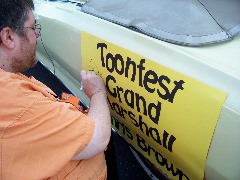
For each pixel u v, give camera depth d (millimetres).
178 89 1046
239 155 932
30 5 1083
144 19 1240
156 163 1424
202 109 985
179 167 1244
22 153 1000
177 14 1198
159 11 1244
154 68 1119
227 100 924
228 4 1198
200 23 1137
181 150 1134
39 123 998
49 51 1936
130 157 2045
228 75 950
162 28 1172
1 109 973
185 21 1162
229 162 965
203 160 1049
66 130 1041
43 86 1285
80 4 1696
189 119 1036
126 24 1281
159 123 1174
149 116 1213
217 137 969
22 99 987
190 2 1209
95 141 1121
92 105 1318
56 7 1730
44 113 1006
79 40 1484
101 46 1340
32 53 1159
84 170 1225
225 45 1083
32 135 995
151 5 1288
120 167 1988
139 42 1193
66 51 1657
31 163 1015
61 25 1610
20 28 1050
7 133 973
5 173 1019
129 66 1219
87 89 1392
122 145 2125
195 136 1037
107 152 1771
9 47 1053
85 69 1512
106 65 1342
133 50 1194
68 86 2062
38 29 1452
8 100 977
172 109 1086
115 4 1406
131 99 1272
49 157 1028
